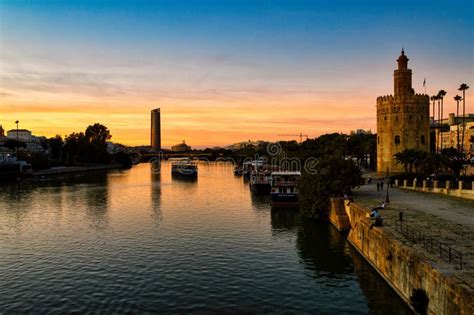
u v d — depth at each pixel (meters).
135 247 58.16
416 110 113.50
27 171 197.50
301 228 69.25
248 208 93.00
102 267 49.16
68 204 102.12
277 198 93.38
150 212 88.75
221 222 75.88
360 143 179.75
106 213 88.00
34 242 62.03
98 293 40.91
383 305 36.69
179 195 120.69
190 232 67.38
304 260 50.78
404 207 59.88
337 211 67.94
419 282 31.83
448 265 30.42
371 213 48.53
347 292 40.38
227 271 47.06
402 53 116.12
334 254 53.09
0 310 37.25
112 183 164.00
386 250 40.31
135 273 46.72
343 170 73.69
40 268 49.12
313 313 35.94
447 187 75.56
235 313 36.12
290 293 40.44
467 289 24.86
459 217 51.19
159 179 186.38
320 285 42.38
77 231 69.56
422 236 40.28
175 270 47.59
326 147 171.62
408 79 115.44
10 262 51.72
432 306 29.38
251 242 60.06
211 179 187.25
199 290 41.38
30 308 37.62
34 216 84.88
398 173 107.94
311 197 75.81
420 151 101.81
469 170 104.50
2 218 82.75
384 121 116.62
